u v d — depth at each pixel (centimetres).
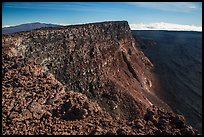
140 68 8544
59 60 4944
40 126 2047
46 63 4534
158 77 9194
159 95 7919
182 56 12244
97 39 6550
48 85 2680
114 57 7188
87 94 5247
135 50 9269
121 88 5919
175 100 7762
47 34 4750
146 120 2330
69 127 2042
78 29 5866
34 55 4181
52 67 4700
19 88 2525
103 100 5434
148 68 9606
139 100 5819
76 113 2261
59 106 2347
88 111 2295
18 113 2178
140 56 9712
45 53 4541
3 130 1942
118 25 8156
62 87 2662
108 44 7056
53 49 4828
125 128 2072
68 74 5025
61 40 5175
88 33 6244
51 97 2442
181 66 10931
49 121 2138
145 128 2111
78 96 2519
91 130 2022
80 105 2372
